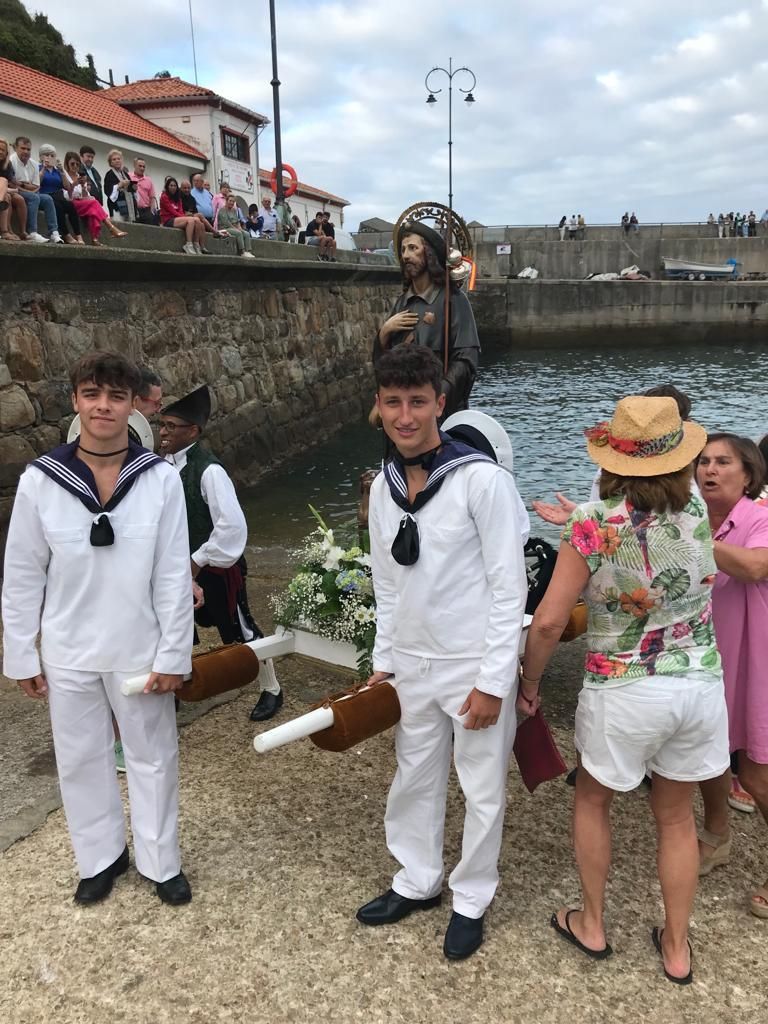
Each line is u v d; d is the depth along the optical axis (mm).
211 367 10578
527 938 2307
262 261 11648
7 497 6840
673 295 30234
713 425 15391
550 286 30625
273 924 2377
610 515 1920
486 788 2168
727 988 2125
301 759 3297
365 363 17344
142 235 9609
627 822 2832
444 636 2119
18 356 7012
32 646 2289
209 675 2619
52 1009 2088
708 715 1962
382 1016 2051
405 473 2154
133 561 2230
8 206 6992
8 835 2797
